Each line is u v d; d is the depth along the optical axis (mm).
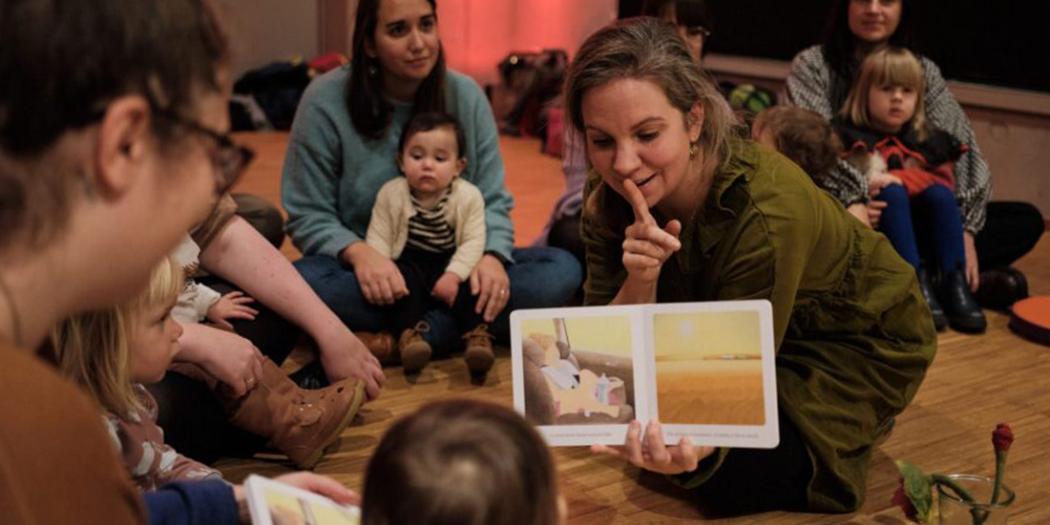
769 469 2174
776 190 2012
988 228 3756
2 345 821
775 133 3141
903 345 2299
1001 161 4840
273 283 2551
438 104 3084
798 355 2279
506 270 3115
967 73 4879
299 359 3025
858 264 2215
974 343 3311
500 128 6223
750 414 1907
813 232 2045
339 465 2426
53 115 810
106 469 860
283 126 6195
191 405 2270
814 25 5379
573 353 1944
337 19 6527
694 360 1921
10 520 785
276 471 2406
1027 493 2367
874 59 3592
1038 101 4648
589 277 2336
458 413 950
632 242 1953
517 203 4727
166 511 1274
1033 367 3123
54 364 1145
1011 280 3607
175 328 1701
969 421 2730
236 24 942
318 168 3074
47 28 800
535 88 6090
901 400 2307
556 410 1937
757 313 1907
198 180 910
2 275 841
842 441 2219
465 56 6461
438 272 3066
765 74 5586
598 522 2189
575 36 6359
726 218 2025
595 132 1926
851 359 2266
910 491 2070
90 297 892
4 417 799
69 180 834
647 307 1937
